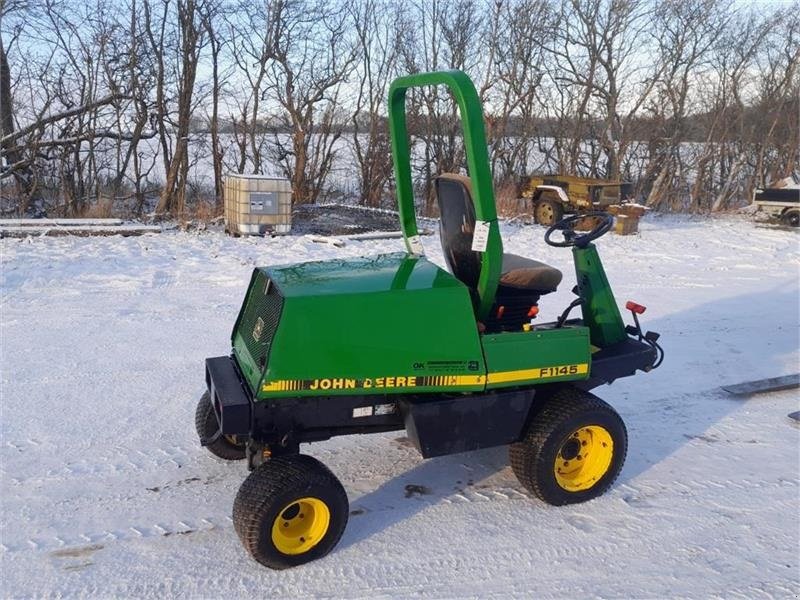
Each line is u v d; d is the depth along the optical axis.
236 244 10.97
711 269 10.69
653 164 20.03
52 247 9.96
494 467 4.61
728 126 20.83
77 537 3.71
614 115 19.94
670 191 20.20
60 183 14.70
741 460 4.79
